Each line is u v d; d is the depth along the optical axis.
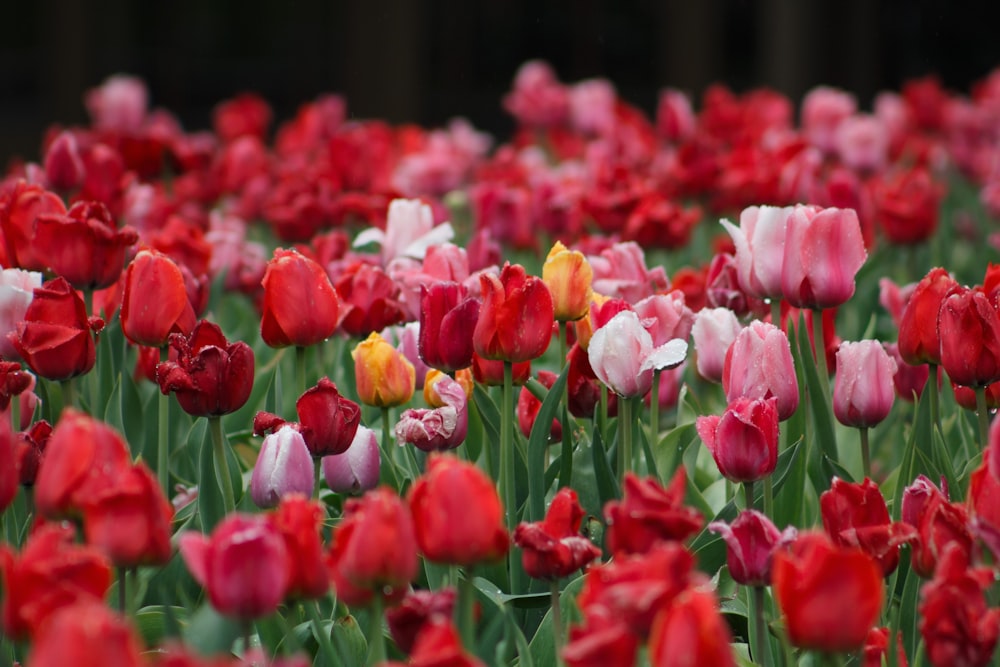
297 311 4.71
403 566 3.17
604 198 8.69
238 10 28.77
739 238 5.46
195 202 10.35
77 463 3.25
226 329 7.82
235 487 5.39
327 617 4.67
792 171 9.53
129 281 4.76
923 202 9.02
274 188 10.70
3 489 3.44
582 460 5.13
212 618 3.63
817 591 3.00
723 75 28.02
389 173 11.45
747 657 4.40
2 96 28.14
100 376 5.91
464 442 5.64
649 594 2.77
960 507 3.62
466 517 3.19
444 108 28.30
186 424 6.27
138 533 3.19
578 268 4.89
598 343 4.58
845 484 3.87
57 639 2.36
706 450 6.04
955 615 3.26
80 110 27.38
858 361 4.78
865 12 27.16
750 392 4.54
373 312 5.86
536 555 3.65
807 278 5.15
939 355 4.88
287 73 28.91
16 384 4.32
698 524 3.25
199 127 28.58
